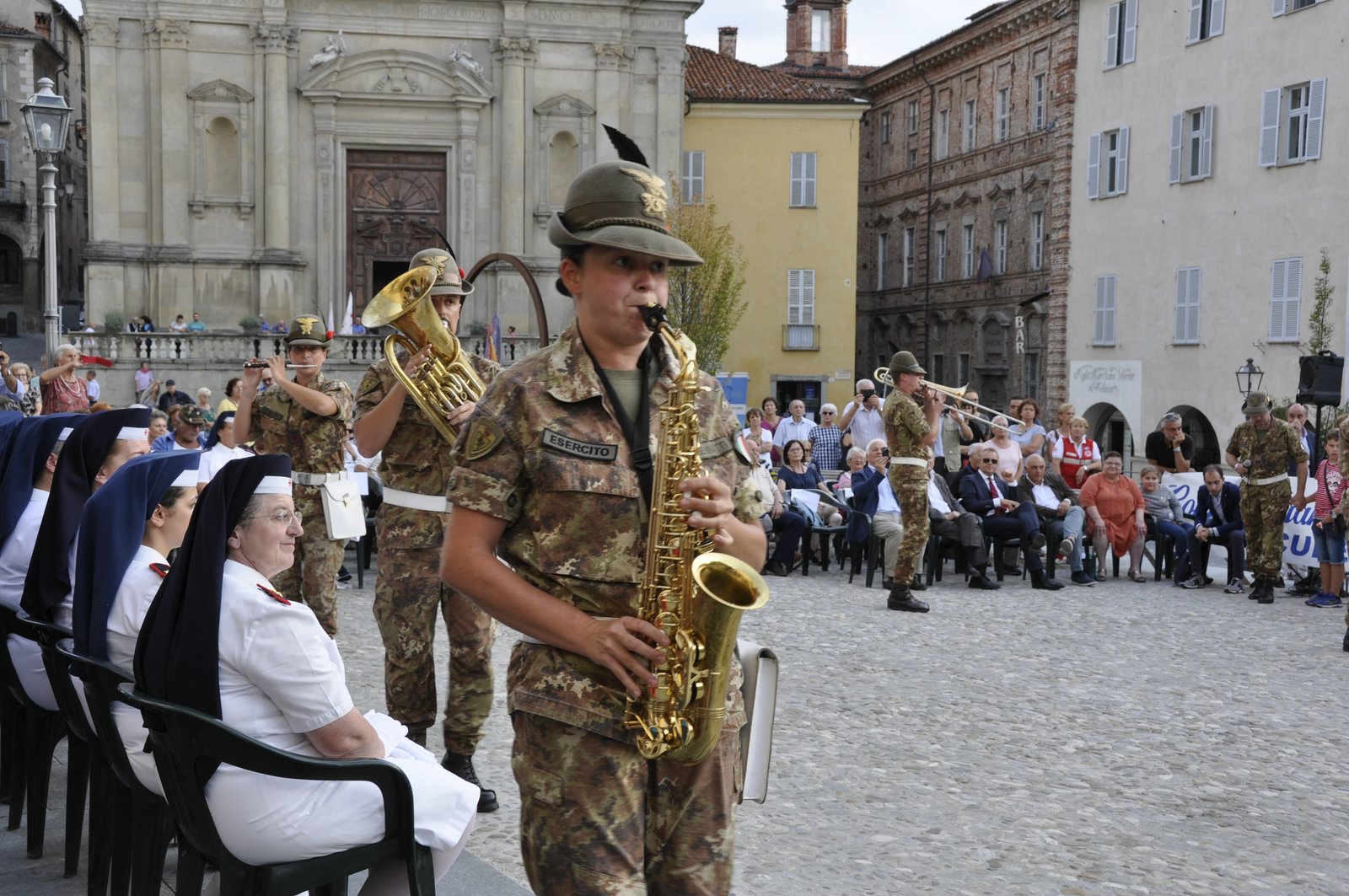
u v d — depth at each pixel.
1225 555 18.02
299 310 38.25
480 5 38.41
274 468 3.88
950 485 15.83
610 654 2.98
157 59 36.97
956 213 46.78
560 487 3.07
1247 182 30.52
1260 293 30.06
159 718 3.70
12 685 5.37
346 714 3.81
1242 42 30.62
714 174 44.91
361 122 38.31
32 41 63.22
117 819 4.47
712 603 2.96
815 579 15.07
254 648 3.72
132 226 37.31
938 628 11.50
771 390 45.47
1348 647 10.70
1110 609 12.91
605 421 3.14
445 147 38.78
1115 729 7.90
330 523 7.75
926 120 49.09
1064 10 37.44
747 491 3.35
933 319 48.50
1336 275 27.92
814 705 8.39
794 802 6.33
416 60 38.19
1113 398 35.41
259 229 37.72
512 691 3.19
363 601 12.30
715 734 3.05
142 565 4.39
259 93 37.47
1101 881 5.39
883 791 6.54
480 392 5.96
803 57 56.00
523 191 38.72
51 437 5.53
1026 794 6.55
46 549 4.92
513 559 3.18
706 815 3.21
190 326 36.25
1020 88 41.88
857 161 45.16
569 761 3.06
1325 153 28.30
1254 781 6.87
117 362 35.50
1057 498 15.69
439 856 3.95
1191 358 32.38
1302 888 5.37
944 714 8.20
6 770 5.77
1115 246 35.41
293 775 3.60
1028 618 12.20
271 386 7.96
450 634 5.96
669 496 3.06
